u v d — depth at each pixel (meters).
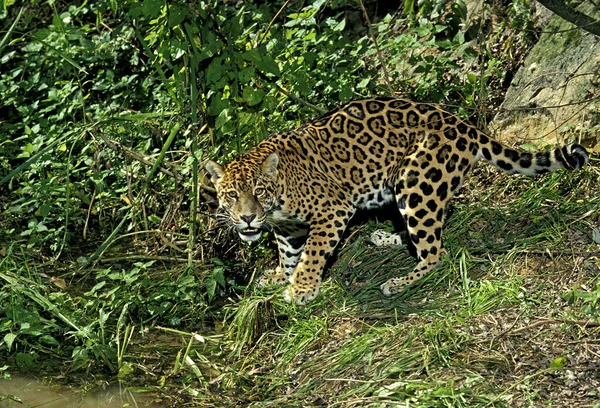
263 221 10.34
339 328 10.11
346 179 10.95
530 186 11.94
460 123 10.72
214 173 10.54
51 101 14.47
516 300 9.88
